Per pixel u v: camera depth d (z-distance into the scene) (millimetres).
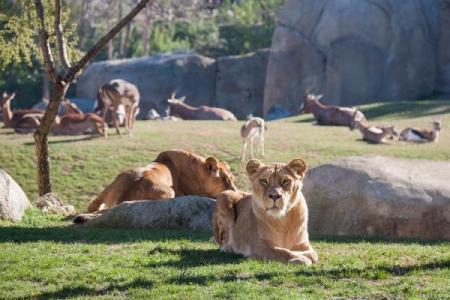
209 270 10234
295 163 10742
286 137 32250
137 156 28844
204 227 15055
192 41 75500
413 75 46688
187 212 15164
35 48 23016
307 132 34406
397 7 47281
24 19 22688
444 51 47562
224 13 73875
